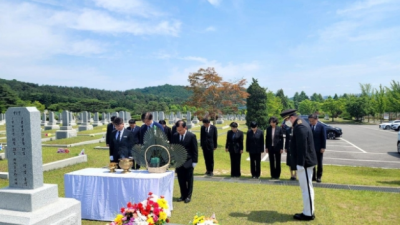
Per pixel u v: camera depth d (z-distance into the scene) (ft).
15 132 12.78
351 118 190.49
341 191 21.47
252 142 27.35
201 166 36.01
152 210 12.18
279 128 27.32
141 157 18.02
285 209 17.67
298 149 15.74
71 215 13.12
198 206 18.22
